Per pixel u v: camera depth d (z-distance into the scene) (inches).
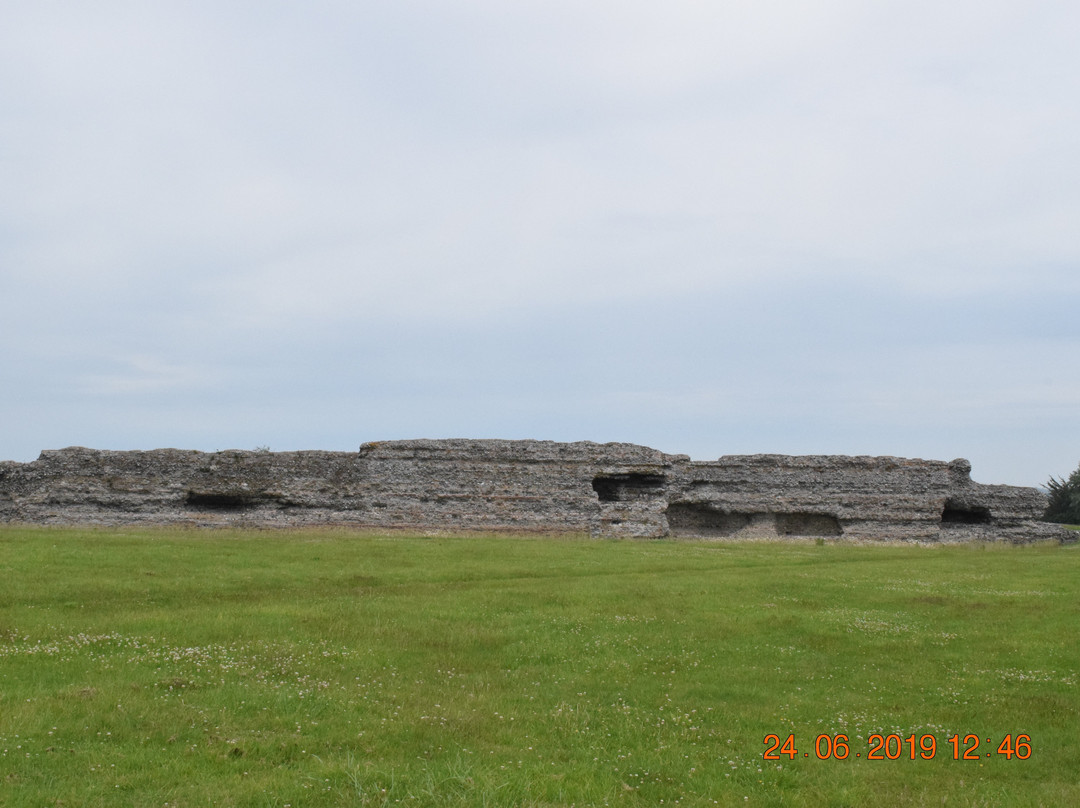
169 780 499.5
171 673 717.9
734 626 995.3
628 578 1350.9
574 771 544.1
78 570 1195.3
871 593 1242.6
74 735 562.9
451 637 900.0
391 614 1001.5
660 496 2278.5
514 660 834.8
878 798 524.7
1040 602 1184.2
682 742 616.7
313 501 2137.1
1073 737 643.5
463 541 1808.6
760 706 709.3
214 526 1994.3
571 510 2169.0
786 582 1323.8
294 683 709.9
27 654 757.9
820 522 2357.3
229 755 542.6
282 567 1315.2
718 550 1824.6
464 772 528.4
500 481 2199.8
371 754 560.7
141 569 1230.9
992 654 892.6
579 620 1001.5
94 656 767.1
